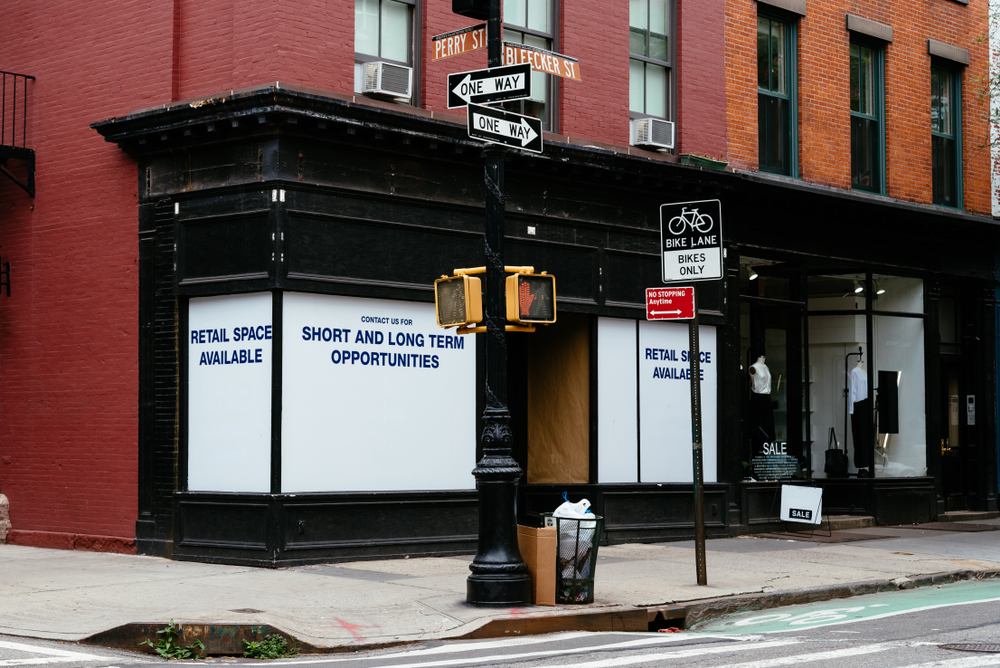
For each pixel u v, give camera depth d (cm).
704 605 1077
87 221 1525
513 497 1049
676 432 1695
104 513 1488
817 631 984
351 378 1385
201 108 1357
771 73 1895
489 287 1049
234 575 1244
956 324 2175
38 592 1117
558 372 1648
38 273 1579
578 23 1636
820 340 1948
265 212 1341
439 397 1461
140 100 1476
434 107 1492
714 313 1730
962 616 1056
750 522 1756
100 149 1516
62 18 1573
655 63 1745
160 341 1430
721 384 1741
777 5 1880
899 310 2031
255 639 906
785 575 1278
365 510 1381
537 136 1091
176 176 1426
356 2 1447
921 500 2009
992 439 2166
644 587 1160
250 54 1375
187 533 1386
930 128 2120
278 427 1322
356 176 1397
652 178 1661
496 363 1047
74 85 1553
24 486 1581
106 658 869
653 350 1683
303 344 1349
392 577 1233
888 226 1981
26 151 1578
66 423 1537
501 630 973
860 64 2031
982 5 2216
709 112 1783
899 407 2011
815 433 1920
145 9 1478
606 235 1639
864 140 2023
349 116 1361
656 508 1650
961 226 2072
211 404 1386
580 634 984
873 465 1948
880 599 1198
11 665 820
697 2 1783
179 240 1414
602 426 1617
